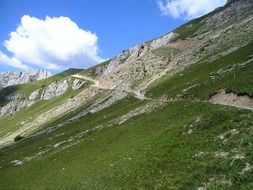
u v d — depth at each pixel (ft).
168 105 272.51
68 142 328.70
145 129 236.84
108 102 459.32
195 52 442.09
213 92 227.81
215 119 180.55
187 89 278.87
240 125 161.27
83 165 226.99
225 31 445.78
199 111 211.00
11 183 266.77
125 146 219.41
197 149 159.84
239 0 559.38
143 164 170.91
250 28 402.93
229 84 224.53
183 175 143.95
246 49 321.93
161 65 494.59
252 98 195.83
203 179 135.54
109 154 220.43
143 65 519.19
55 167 258.57
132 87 469.98
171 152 169.89
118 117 326.44
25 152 367.66
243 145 144.56
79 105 559.79
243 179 124.98
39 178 250.16
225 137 157.28
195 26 620.08
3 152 418.10
